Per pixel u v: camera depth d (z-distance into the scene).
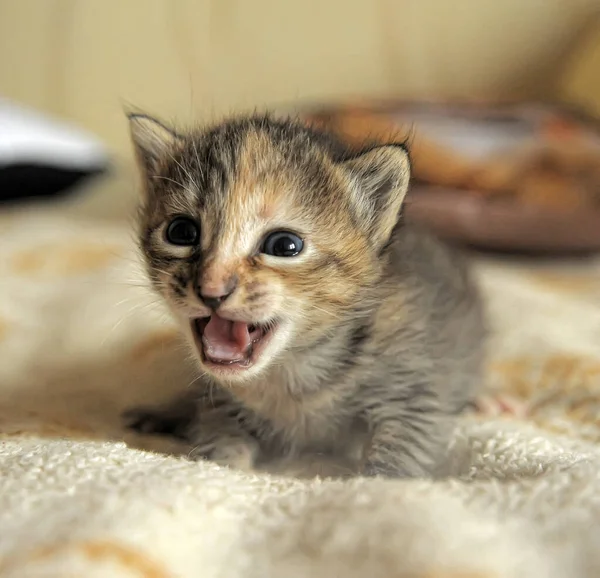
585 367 0.24
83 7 0.52
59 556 0.13
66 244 0.35
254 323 0.19
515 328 0.28
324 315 0.20
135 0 0.52
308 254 0.20
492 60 0.51
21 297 0.30
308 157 0.20
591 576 0.13
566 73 0.50
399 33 0.51
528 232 0.38
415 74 0.52
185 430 0.22
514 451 0.18
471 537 0.13
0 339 0.26
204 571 0.13
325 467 0.20
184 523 0.14
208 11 0.52
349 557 0.13
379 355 0.21
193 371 0.22
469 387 0.24
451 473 0.19
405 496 0.14
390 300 0.21
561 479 0.15
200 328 0.20
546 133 0.42
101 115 0.53
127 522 0.13
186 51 0.52
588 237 0.38
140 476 0.15
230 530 0.14
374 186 0.21
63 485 0.15
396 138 0.27
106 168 0.48
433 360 0.22
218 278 0.19
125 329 0.26
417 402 0.21
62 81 0.53
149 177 0.22
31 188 0.46
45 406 0.23
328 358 0.21
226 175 0.20
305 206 0.20
